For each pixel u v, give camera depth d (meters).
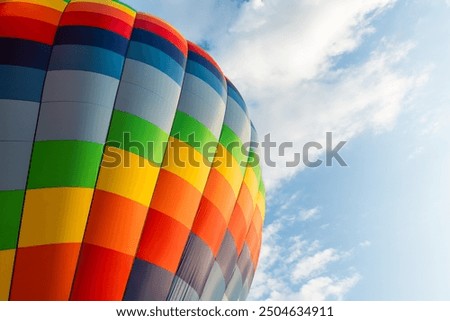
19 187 6.55
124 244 6.67
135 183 7.03
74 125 7.00
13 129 6.80
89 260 6.40
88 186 6.77
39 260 6.24
